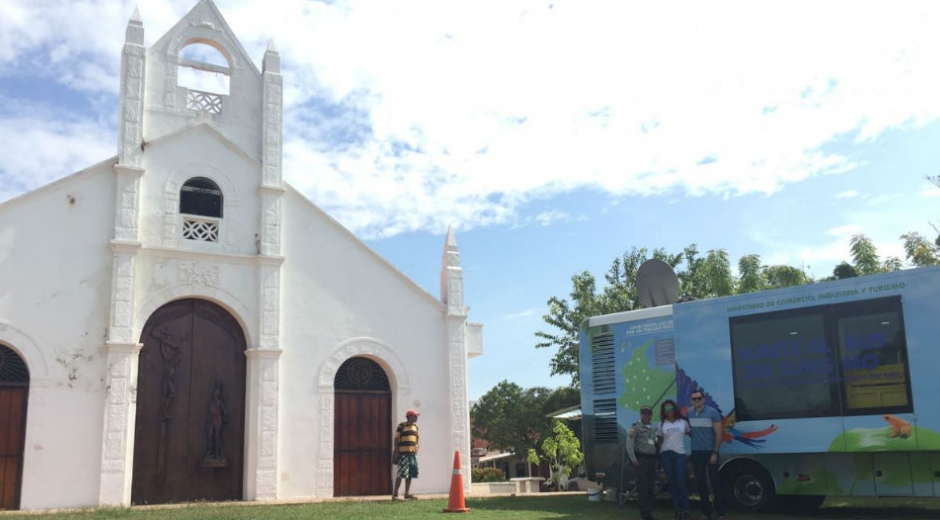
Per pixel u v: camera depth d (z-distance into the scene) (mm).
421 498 18109
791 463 12711
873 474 11977
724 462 13273
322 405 19062
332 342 19516
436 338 20859
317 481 18625
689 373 13828
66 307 16906
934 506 14258
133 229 17688
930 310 11484
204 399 18172
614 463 14969
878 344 11883
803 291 12758
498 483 21375
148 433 17453
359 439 19578
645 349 14719
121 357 17062
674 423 12234
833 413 12133
